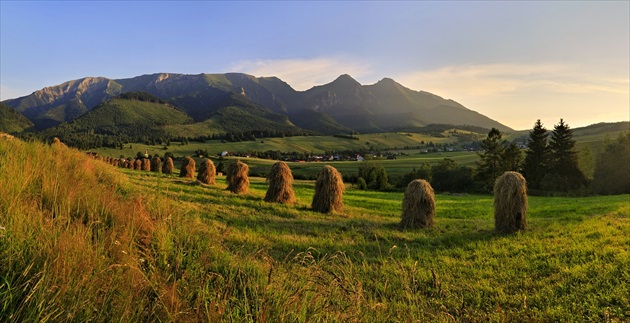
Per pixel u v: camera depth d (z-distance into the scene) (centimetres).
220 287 343
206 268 380
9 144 818
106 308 259
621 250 761
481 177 5681
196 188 1773
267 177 1730
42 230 329
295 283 380
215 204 1316
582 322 469
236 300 332
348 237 1002
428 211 1279
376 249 867
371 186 5422
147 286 306
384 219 1521
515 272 680
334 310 352
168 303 288
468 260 781
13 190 421
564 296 545
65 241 310
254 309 316
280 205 1579
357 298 371
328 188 1568
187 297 316
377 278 610
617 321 466
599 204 2016
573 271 650
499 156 5597
